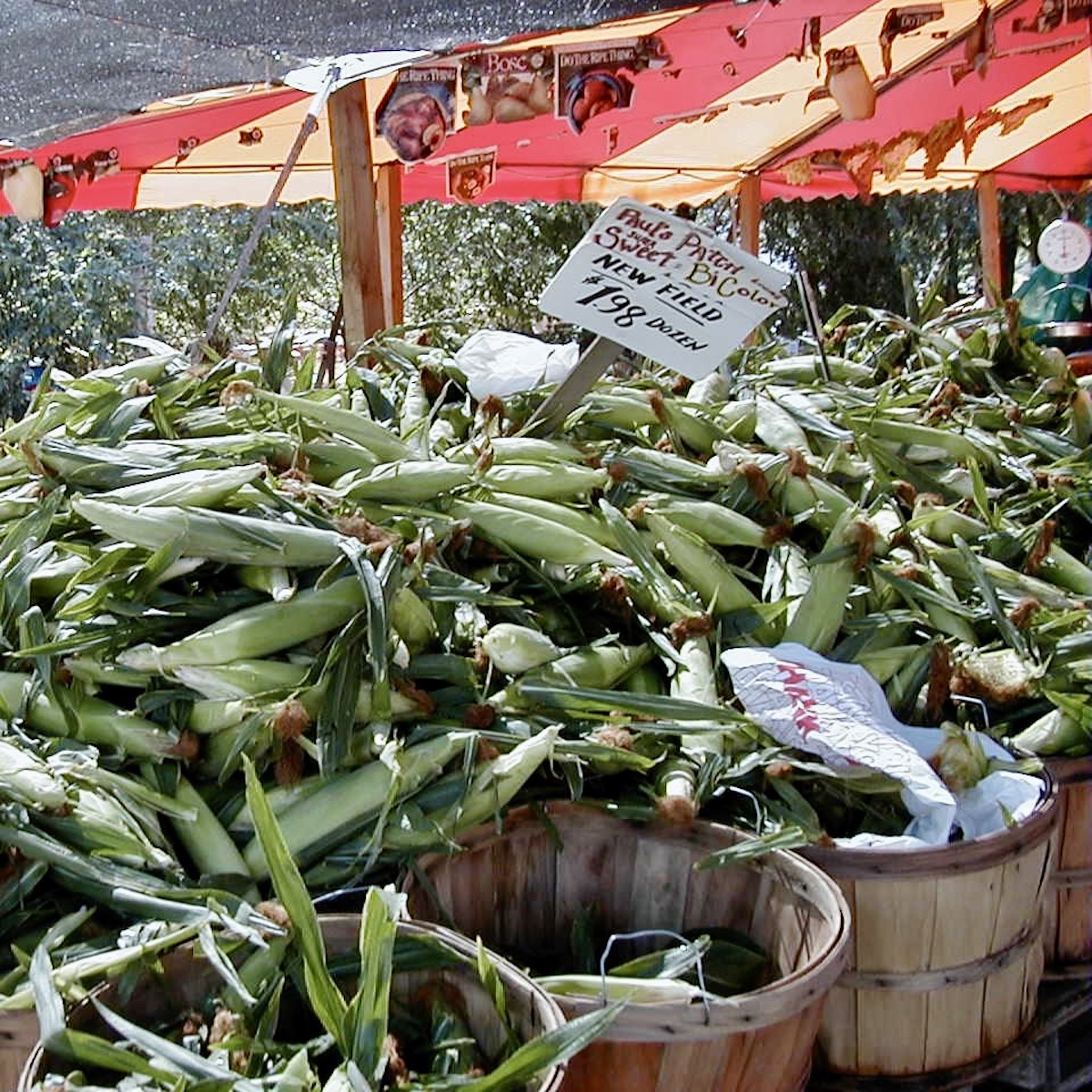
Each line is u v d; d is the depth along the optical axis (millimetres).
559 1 3701
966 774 1881
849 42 5469
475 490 2289
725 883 1645
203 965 1357
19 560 1981
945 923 1686
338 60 3980
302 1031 1386
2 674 1848
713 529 2369
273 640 1778
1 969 1487
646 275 2475
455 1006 1352
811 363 3551
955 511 2785
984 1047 1798
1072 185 9000
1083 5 5047
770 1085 1401
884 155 6812
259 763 1763
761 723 1854
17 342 11258
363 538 1928
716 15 4832
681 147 7484
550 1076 1172
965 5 4984
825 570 2207
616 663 2062
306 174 7777
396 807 1675
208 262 12789
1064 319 6848
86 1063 1200
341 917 1403
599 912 1717
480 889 1673
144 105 4578
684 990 1393
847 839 1781
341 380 3199
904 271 4070
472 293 14031
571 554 2189
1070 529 2949
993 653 2262
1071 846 2100
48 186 6488
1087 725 2115
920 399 3379
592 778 1834
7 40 3895
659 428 2812
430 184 8102
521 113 4840
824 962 1390
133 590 1817
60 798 1593
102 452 2150
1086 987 2102
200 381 2797
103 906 1552
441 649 1952
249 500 1981
